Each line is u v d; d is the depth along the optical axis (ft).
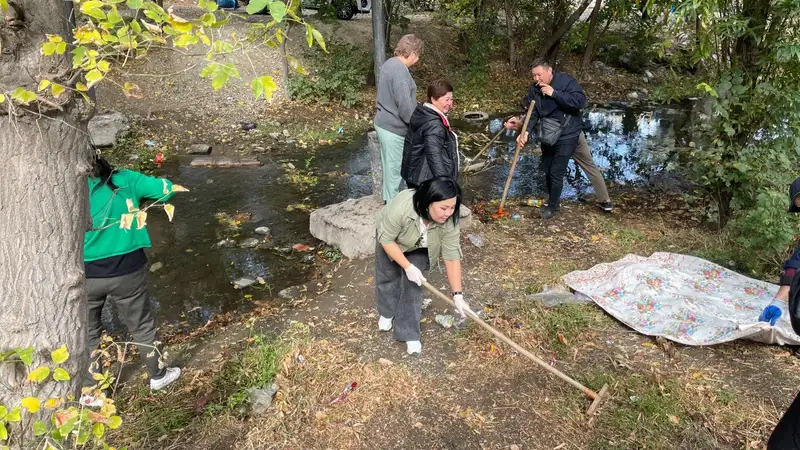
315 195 24.85
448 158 15.75
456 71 45.62
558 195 20.43
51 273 5.96
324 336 13.65
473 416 10.97
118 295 10.69
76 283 6.20
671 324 13.43
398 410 11.16
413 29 48.93
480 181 26.16
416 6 48.39
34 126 5.59
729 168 17.61
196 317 16.01
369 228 18.35
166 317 16.03
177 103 34.63
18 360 5.89
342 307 15.06
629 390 11.47
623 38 50.75
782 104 16.06
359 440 10.43
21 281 5.84
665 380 11.69
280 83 37.58
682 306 13.87
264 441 10.38
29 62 5.49
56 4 5.70
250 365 12.45
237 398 11.29
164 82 35.81
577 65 49.19
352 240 18.57
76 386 6.48
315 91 36.91
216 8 5.89
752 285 14.92
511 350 12.83
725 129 16.88
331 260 18.94
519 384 11.81
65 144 5.88
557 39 45.27
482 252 17.97
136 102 33.73
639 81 47.55
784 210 15.31
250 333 14.02
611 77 47.78
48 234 5.87
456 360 12.60
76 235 6.16
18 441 6.04
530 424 10.75
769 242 15.49
